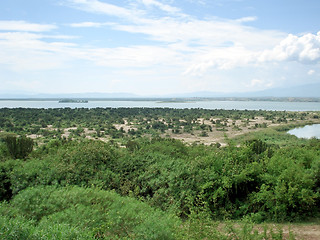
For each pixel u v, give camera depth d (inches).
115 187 362.0
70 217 224.2
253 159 386.9
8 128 2527.1
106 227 223.8
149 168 375.6
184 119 4060.0
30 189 298.0
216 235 215.0
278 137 2258.9
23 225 193.8
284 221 295.7
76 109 5172.2
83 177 365.4
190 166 358.6
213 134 2506.2
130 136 2338.8
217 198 328.2
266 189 324.8
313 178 317.7
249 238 212.1
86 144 445.4
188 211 315.0
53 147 587.8
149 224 214.8
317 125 3415.4
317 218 297.4
